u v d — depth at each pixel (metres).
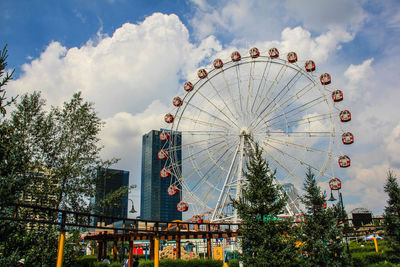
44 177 30.62
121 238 34.69
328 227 26.27
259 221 25.30
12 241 21.95
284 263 23.41
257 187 26.12
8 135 16.83
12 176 15.72
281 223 25.45
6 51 15.40
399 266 29.16
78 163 32.66
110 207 34.81
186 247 66.44
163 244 63.56
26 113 30.70
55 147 31.89
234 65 51.81
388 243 32.03
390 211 32.19
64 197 31.52
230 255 42.78
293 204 42.50
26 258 23.27
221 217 47.16
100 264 32.97
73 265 28.78
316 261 25.61
